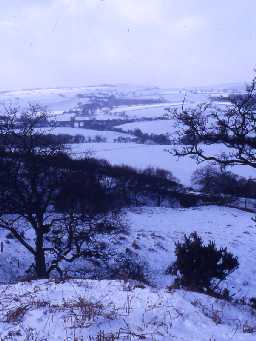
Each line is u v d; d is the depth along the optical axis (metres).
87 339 6.43
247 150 10.50
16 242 26.92
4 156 19.77
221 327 7.80
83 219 21.66
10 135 19.86
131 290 9.44
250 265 27.78
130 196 73.12
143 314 7.73
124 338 6.57
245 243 35.56
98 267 24.47
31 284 10.19
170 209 63.06
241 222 49.62
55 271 23.77
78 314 7.43
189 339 6.86
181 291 10.23
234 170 74.62
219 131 10.39
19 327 6.85
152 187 77.25
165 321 7.55
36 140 20.39
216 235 38.56
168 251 30.47
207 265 12.76
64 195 21.33
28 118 20.61
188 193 73.50
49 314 7.43
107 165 69.75
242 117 10.23
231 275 23.92
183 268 12.93
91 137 118.25
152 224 44.03
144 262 26.41
